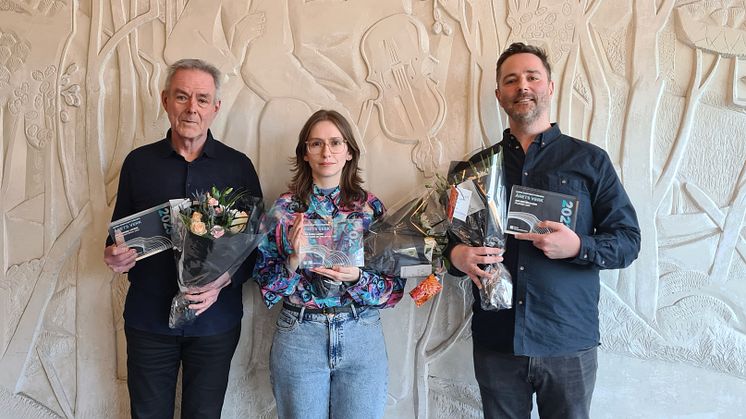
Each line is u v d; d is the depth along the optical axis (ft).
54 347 6.18
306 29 5.88
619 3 5.59
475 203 4.51
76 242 6.07
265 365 6.08
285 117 5.91
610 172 4.80
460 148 5.79
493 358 5.02
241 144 5.97
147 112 5.96
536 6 5.67
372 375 4.81
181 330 5.00
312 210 4.89
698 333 5.60
